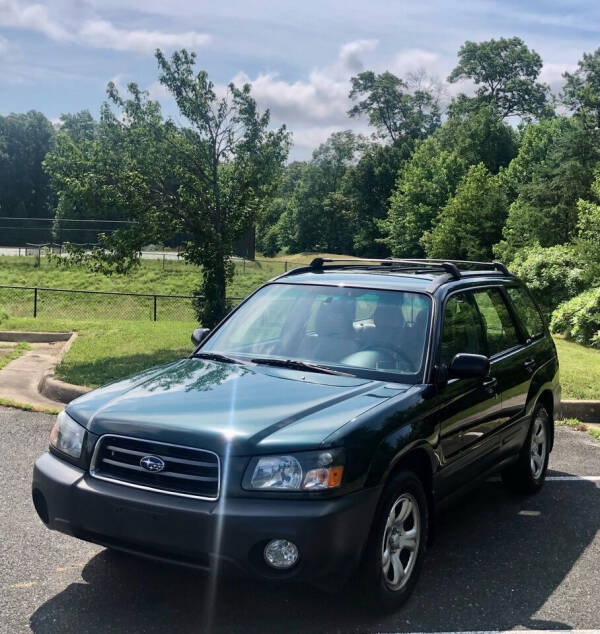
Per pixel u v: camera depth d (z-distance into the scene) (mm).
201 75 14484
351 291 5359
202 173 14680
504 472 6391
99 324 18906
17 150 116438
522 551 5199
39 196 117562
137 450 3928
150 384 4582
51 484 4070
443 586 4574
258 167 14836
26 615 4047
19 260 44562
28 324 18641
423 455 4449
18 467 6762
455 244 56719
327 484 3693
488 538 5438
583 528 5691
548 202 45344
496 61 103188
